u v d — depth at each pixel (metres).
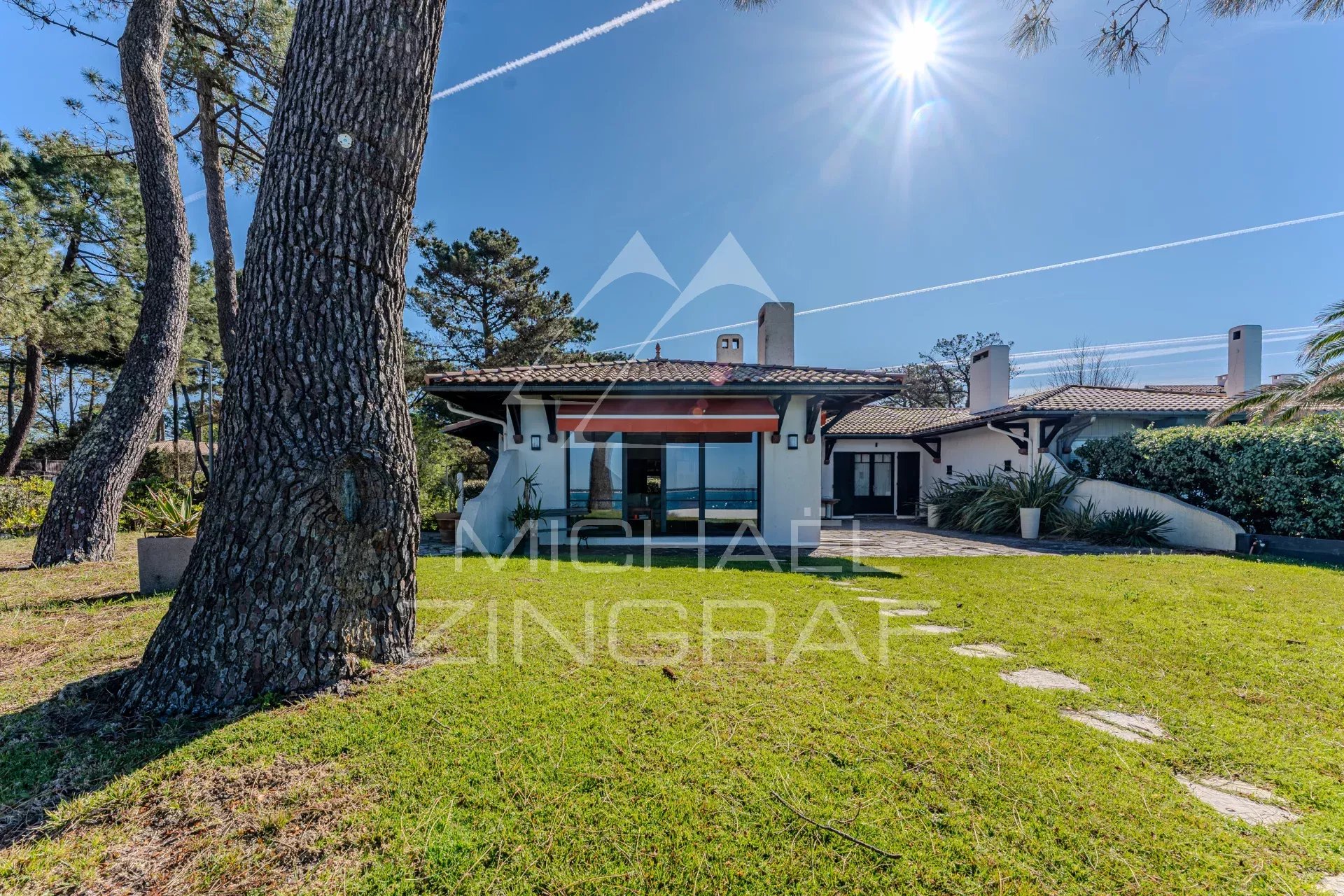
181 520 9.99
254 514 5.34
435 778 4.07
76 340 26.94
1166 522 18.11
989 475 25.06
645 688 5.64
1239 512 16.91
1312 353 16.47
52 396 54.69
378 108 5.79
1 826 3.50
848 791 3.96
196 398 41.78
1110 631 7.68
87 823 3.55
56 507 12.52
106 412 13.36
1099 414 22.02
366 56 5.71
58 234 26.20
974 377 27.09
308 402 5.52
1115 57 8.89
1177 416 22.80
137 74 13.45
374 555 5.96
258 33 17.44
